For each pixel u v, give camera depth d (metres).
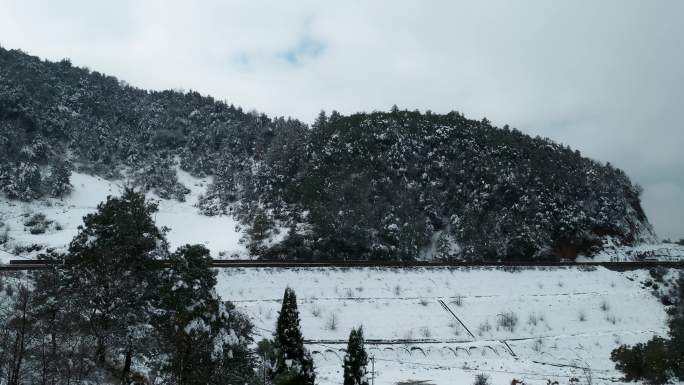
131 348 26.44
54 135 107.12
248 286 54.16
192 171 116.06
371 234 79.50
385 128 103.88
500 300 59.38
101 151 110.81
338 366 43.66
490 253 82.25
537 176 96.25
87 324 25.42
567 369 45.72
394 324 52.62
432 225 88.94
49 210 83.06
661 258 88.44
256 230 79.06
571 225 89.12
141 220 29.30
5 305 25.95
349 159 95.81
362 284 58.66
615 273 69.12
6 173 85.19
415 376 40.94
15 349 20.58
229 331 25.31
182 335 22.14
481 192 92.19
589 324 57.09
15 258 62.88
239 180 106.56
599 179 104.94
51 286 25.47
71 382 22.28
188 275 24.70
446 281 61.91
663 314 60.47
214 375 21.38
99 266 26.89
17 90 102.25
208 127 130.75
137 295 28.30
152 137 124.81
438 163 98.50
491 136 107.50
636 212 110.88
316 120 115.19
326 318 51.59
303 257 74.69
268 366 22.36
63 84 126.88
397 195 89.31
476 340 51.88
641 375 40.91
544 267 67.62
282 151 102.56
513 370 44.00
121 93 143.25
